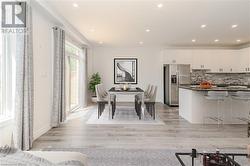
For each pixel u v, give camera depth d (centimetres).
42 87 468
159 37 787
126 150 357
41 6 413
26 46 347
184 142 402
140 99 668
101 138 427
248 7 453
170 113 720
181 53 920
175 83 897
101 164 301
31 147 368
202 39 831
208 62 920
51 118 516
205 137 436
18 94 333
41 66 462
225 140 415
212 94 526
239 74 951
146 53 1002
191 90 572
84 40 796
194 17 526
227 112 573
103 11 478
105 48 1003
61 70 557
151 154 339
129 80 1002
